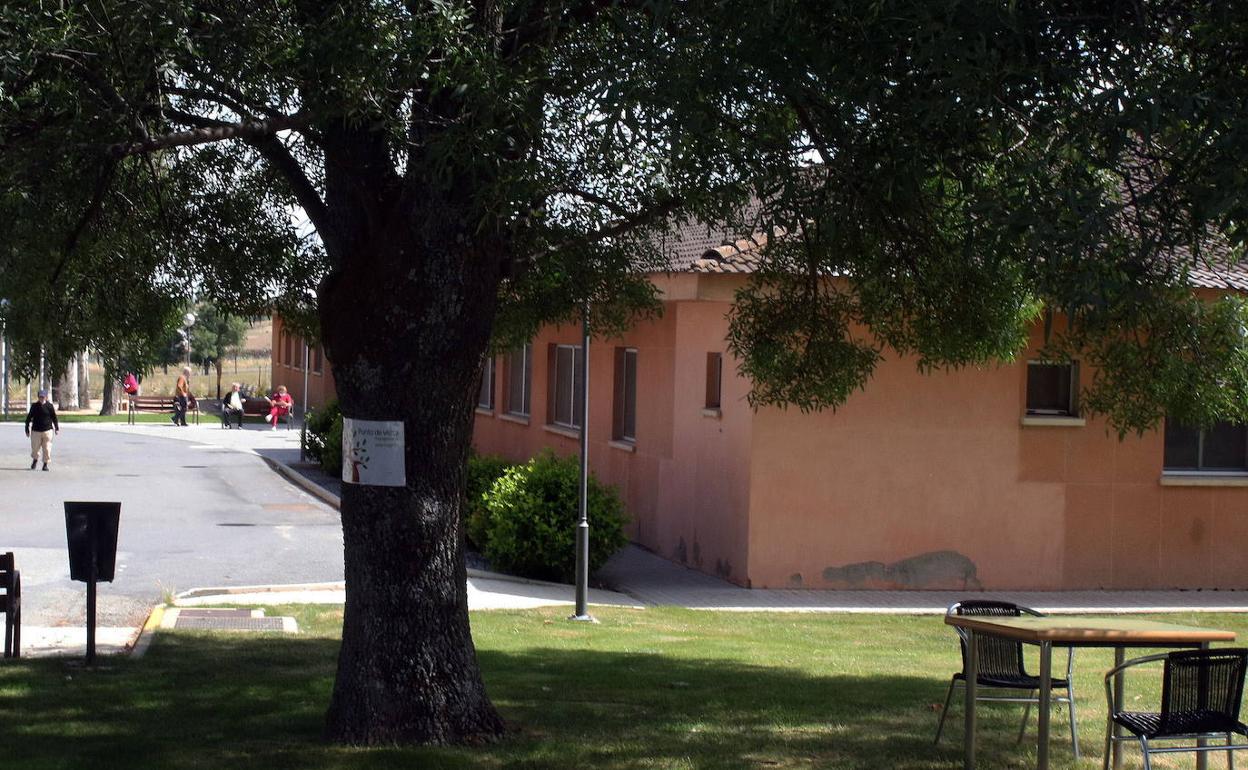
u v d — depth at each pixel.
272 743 7.11
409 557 7.02
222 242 9.59
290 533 18.72
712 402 17.05
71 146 6.93
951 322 9.19
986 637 7.75
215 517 20.27
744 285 14.86
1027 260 4.99
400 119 6.86
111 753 6.91
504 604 14.06
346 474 7.02
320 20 7.48
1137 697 9.75
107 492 23.22
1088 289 4.62
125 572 14.92
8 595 9.90
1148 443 16.64
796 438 15.71
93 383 68.62
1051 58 5.55
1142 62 5.44
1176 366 8.23
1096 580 16.53
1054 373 16.56
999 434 16.23
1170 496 16.70
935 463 16.06
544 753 6.98
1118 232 4.93
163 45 7.06
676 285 15.27
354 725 7.05
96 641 10.88
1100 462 16.53
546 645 11.45
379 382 6.89
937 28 5.32
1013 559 16.30
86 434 39.50
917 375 15.95
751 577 15.66
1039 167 5.02
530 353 24.08
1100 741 8.02
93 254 8.85
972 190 6.00
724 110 6.48
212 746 7.05
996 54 5.26
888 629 13.48
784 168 6.47
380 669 7.05
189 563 15.73
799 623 13.67
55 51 6.72
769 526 15.67
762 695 9.20
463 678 7.17
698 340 17.27
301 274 9.90
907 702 9.17
